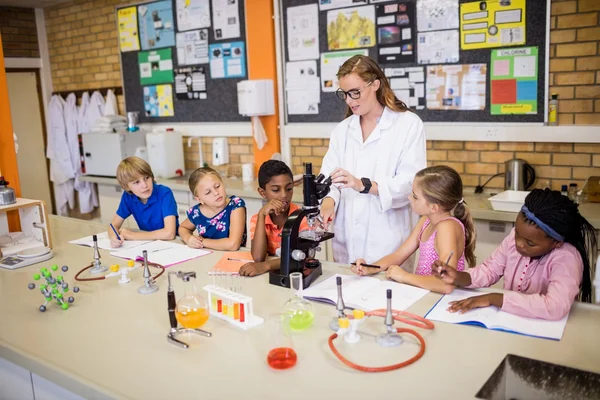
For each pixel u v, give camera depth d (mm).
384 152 2344
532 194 1635
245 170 4359
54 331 1586
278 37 4203
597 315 1550
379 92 2332
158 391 1227
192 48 4801
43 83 6047
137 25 5125
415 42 3633
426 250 2006
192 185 2504
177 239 2604
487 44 3391
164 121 5184
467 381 1219
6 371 1622
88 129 5727
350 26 3869
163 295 1846
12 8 5738
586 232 1793
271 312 1639
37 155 6145
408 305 1650
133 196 2791
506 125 3398
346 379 1246
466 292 1743
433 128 3645
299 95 4215
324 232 1963
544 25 3209
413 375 1253
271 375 1279
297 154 4340
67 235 2740
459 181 1900
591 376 1248
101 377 1300
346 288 1812
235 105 4648
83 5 5543
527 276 1726
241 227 2451
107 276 2053
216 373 1298
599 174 3209
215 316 1630
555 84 3250
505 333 1450
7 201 2430
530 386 1321
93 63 5625
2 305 1813
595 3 3057
